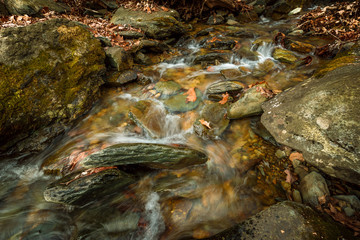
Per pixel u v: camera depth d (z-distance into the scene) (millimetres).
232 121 3654
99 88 4332
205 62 5688
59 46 3760
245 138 3328
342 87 2576
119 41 5645
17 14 5059
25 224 2354
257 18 10195
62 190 2299
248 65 5512
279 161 2818
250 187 2619
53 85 3508
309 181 2346
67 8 6531
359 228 1888
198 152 2973
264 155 2955
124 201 2646
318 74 3527
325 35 6672
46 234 2312
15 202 2545
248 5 10609
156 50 6016
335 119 2359
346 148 2182
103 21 6895
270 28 8555
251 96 3604
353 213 2023
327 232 1827
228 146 3250
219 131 3488
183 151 2834
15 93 3039
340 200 2139
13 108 2982
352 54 4094
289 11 10602
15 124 2996
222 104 3920
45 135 3307
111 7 8266
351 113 2281
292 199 2344
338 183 2367
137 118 3631
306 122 2602
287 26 8680
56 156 3092
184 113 3889
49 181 2816
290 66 5207
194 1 9320
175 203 2576
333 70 3332
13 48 3193
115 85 4613
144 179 2852
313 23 7125
